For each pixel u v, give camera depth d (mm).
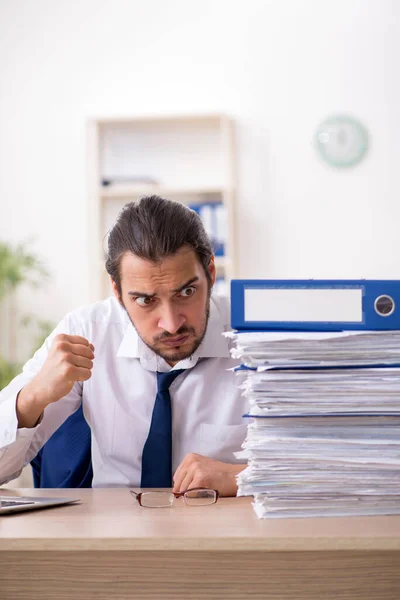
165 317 1370
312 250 4234
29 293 4395
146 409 1733
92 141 4195
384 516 1063
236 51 4324
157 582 1021
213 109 4332
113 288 1484
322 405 1090
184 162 4336
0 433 1385
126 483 1717
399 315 1098
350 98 4234
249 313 1118
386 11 4223
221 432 1693
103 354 1770
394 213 4188
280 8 4297
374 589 1002
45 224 4410
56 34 4449
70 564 1032
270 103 4289
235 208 4270
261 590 1009
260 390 1100
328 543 925
